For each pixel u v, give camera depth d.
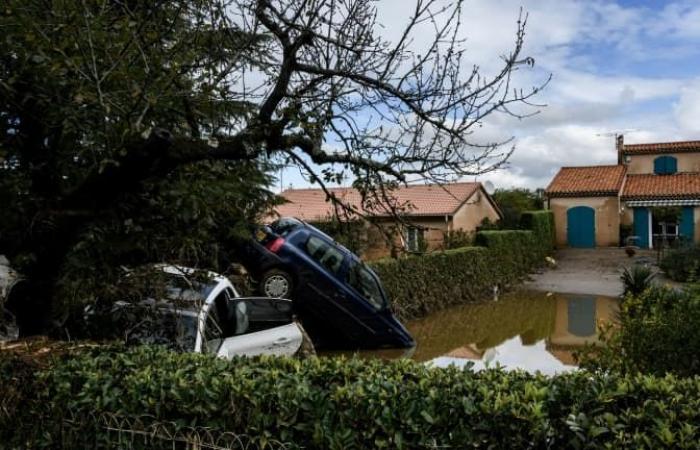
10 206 4.98
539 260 30.12
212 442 3.52
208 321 6.33
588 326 16.02
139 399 3.71
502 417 3.10
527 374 3.83
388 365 4.10
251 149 4.53
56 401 3.91
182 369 3.91
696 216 33.81
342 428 3.31
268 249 11.23
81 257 5.38
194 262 7.06
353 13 4.75
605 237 34.94
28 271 5.07
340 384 3.76
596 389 3.29
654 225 35.06
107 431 3.76
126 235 5.35
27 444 3.95
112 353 4.38
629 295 8.16
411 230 5.99
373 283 11.99
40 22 4.57
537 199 44.06
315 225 15.18
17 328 5.29
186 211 5.27
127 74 4.55
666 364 5.98
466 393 3.39
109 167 4.46
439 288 18.97
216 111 5.51
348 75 4.70
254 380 3.62
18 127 5.32
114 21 5.00
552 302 20.44
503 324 16.44
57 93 4.99
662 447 2.85
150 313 5.78
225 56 5.27
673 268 23.23
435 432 3.18
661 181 36.97
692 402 3.13
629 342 6.32
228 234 7.12
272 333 6.97
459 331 15.39
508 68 4.71
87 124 5.05
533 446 3.03
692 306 6.11
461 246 23.94
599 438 2.99
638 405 3.22
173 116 5.26
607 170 38.25
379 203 5.66
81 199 4.66
